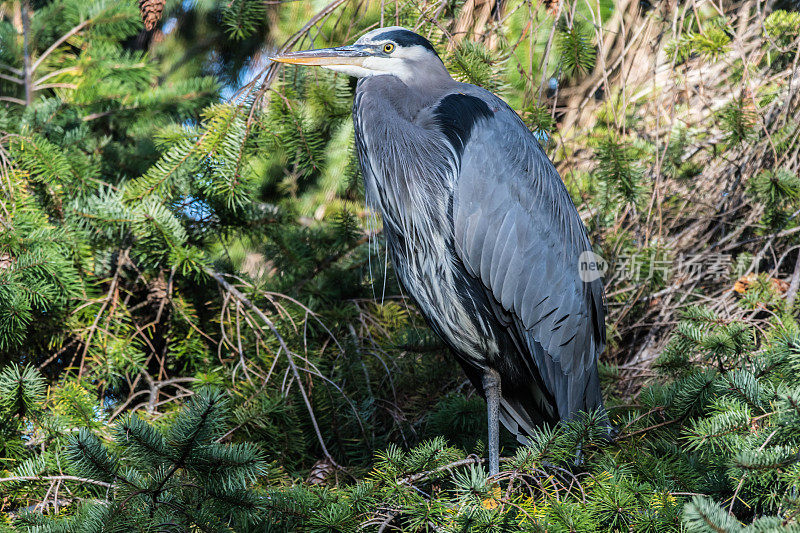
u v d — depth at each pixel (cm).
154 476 416
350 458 710
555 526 418
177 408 702
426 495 494
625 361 841
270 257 873
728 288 816
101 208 715
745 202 834
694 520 351
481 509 432
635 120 905
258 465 414
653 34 901
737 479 427
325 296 835
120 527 395
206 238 851
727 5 939
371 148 634
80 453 409
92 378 716
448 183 607
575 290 648
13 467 573
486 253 605
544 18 782
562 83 946
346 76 780
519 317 624
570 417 642
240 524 447
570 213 662
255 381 711
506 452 704
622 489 456
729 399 479
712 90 941
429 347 771
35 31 865
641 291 806
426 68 653
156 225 717
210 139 712
